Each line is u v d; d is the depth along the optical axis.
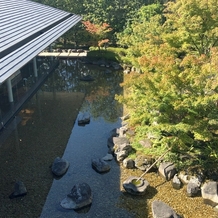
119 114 16.52
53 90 20.55
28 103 17.78
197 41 13.90
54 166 10.81
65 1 31.31
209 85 8.32
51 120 15.38
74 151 12.34
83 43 30.48
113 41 30.31
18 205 9.08
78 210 8.97
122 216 8.73
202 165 10.35
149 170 10.81
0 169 10.90
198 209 8.97
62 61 27.73
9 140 13.15
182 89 8.98
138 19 28.72
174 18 14.19
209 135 9.14
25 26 17.92
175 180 10.05
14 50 13.08
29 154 11.98
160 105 9.12
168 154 10.87
